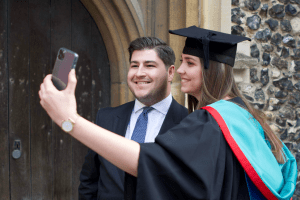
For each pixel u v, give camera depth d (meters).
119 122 1.25
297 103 2.52
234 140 0.62
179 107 1.26
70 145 2.19
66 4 2.12
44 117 2.11
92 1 1.92
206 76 0.79
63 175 2.17
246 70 2.22
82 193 1.29
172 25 2.02
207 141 0.60
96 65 2.23
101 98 2.25
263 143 0.69
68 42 2.14
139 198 0.54
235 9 2.23
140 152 0.56
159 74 1.12
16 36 2.00
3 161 2.00
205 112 0.69
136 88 1.15
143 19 2.03
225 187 0.62
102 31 2.15
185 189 0.55
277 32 2.43
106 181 1.12
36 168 2.09
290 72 2.49
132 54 1.16
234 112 0.69
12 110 2.01
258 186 0.61
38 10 2.05
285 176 0.74
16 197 2.04
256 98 2.34
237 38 0.88
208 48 0.78
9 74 1.99
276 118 2.44
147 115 1.21
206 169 0.56
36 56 2.05
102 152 0.54
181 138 0.60
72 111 0.51
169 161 0.56
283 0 2.44
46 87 0.51
